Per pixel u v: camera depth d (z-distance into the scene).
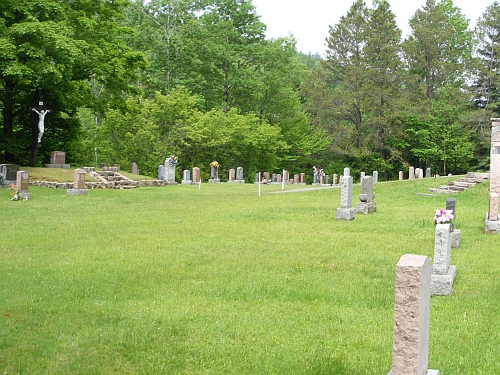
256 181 52.88
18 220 19.73
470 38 70.44
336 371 7.22
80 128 44.62
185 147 54.50
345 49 67.06
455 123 60.53
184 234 17.42
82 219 20.50
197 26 60.34
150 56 61.94
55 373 7.18
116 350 7.94
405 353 5.80
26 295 10.42
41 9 32.81
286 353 7.83
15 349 7.89
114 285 11.30
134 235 17.14
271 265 13.18
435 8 67.25
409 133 65.06
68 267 12.77
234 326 8.91
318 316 9.45
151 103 52.81
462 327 8.91
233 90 63.72
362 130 68.81
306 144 64.19
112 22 38.94
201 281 11.72
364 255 14.26
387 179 69.31
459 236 15.62
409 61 67.31
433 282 10.85
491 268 12.86
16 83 36.56
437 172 68.38
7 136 38.97
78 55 31.31
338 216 20.59
